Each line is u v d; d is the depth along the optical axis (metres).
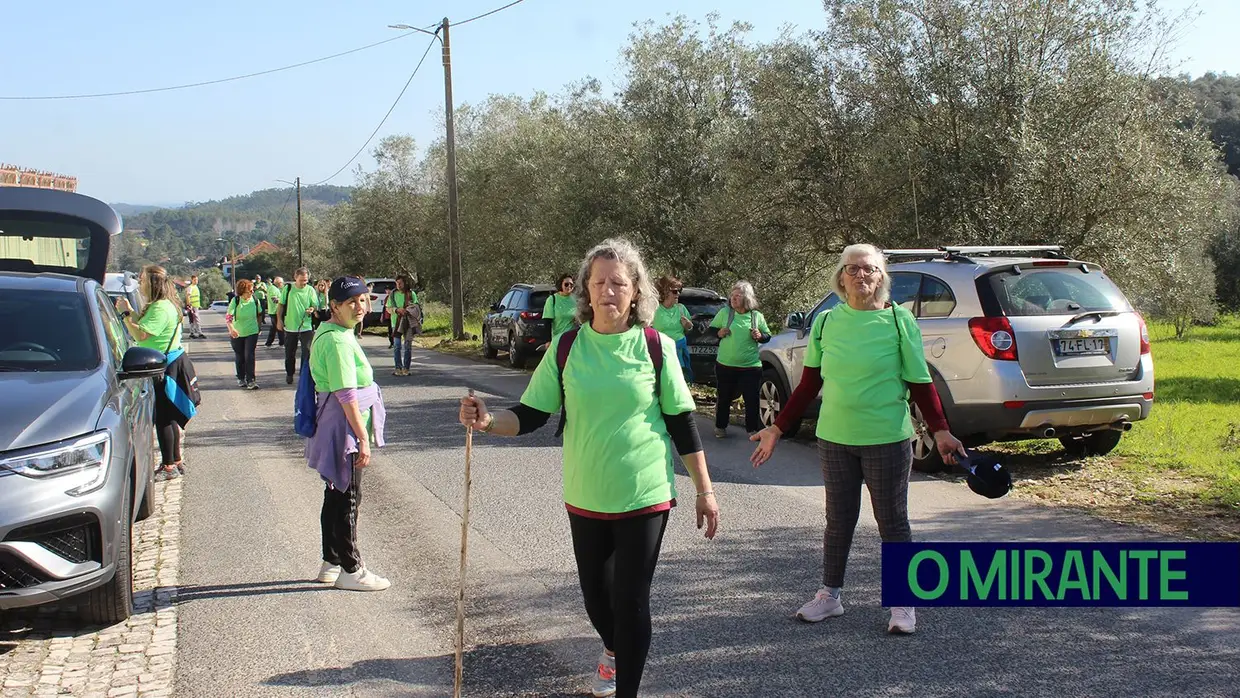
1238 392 13.72
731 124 20.02
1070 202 12.72
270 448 9.81
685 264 21.03
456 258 25.84
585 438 3.64
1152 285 13.16
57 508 4.46
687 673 4.23
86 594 4.75
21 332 5.62
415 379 16.44
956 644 4.54
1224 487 7.37
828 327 4.76
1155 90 13.27
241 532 6.63
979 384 7.76
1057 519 6.66
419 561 5.96
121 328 6.83
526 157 28.05
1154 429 10.10
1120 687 4.04
